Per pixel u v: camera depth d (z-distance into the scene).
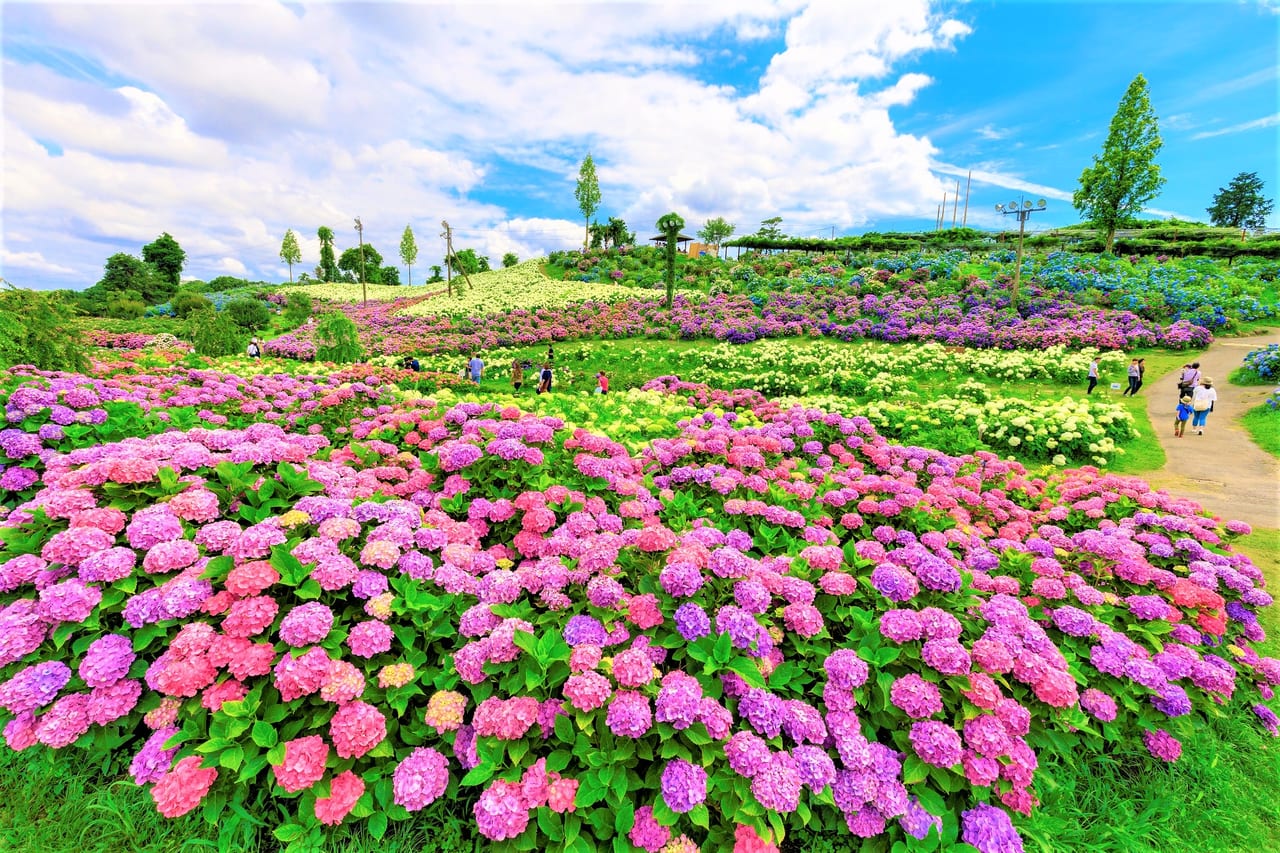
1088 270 32.31
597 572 3.15
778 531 4.11
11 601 2.88
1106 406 12.56
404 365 22.47
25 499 4.21
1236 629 4.23
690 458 5.67
